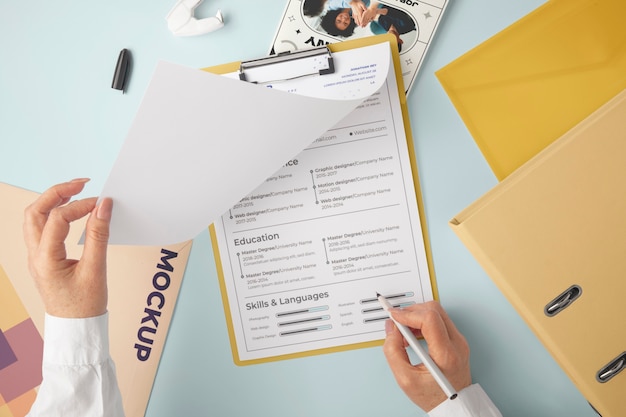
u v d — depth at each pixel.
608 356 0.63
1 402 0.73
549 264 0.63
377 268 0.71
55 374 0.58
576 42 0.67
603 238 0.63
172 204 0.61
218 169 0.60
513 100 0.68
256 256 0.72
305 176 0.70
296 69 0.67
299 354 0.73
